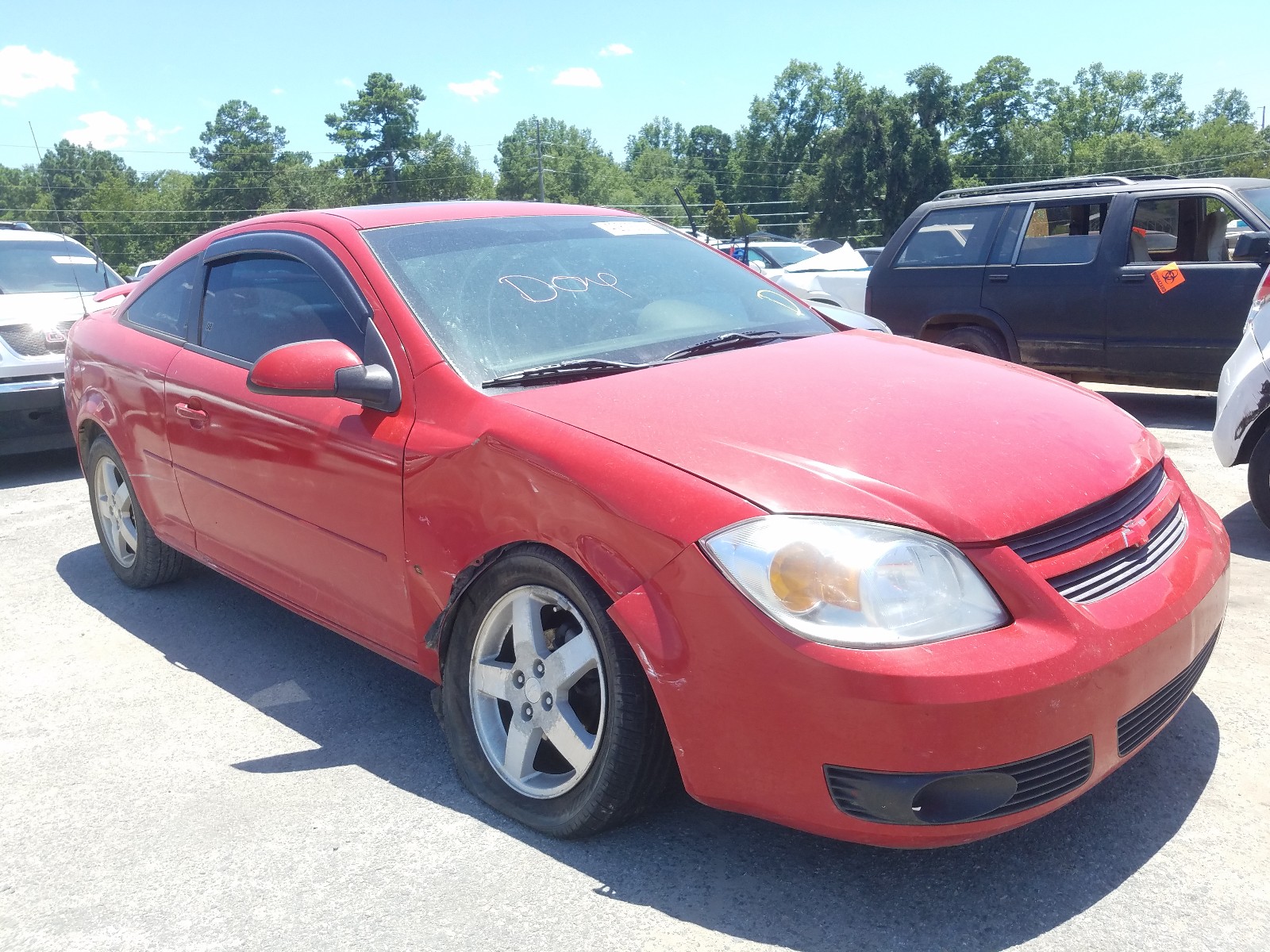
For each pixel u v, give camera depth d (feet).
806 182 335.88
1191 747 9.34
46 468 25.26
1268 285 14.55
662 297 11.23
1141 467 8.45
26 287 26.84
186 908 7.84
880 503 7.12
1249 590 13.10
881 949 6.97
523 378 9.20
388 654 10.08
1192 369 24.22
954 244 27.94
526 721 8.60
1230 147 339.77
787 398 8.56
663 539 7.32
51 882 8.29
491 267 10.76
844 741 6.65
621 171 433.07
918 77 317.83
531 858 8.21
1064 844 8.02
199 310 12.95
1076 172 341.82
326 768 9.91
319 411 10.31
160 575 15.05
